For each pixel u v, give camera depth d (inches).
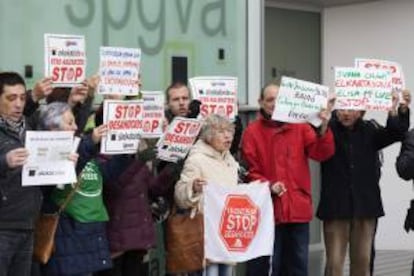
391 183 449.7
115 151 238.7
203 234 265.9
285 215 288.7
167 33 318.0
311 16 449.1
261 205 277.3
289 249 295.4
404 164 255.0
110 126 237.5
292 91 279.6
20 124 218.1
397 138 302.2
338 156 306.7
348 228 311.6
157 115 261.0
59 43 237.1
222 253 268.8
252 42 348.8
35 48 280.7
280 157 290.5
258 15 350.6
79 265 231.5
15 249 215.9
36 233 227.5
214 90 287.4
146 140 263.6
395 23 445.4
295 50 440.1
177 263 265.3
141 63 308.7
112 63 248.8
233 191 270.4
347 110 301.1
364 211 306.3
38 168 211.6
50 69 236.1
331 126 308.0
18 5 275.9
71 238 231.5
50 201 227.9
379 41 450.3
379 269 400.8
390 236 452.1
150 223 256.4
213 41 334.6
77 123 242.7
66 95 243.3
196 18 328.5
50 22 284.4
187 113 279.9
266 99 290.8
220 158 270.4
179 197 262.1
